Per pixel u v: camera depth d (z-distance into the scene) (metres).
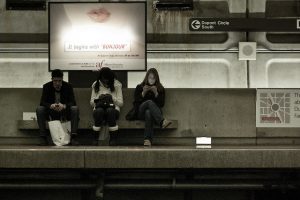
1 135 9.11
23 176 7.71
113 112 8.35
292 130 9.09
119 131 9.02
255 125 9.13
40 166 7.29
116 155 7.25
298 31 10.07
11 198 8.05
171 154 7.27
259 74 10.32
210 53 10.35
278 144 9.08
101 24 9.97
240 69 10.33
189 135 9.12
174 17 10.39
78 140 9.05
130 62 9.99
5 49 10.34
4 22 10.42
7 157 7.31
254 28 10.04
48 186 7.63
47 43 10.39
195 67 10.34
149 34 10.37
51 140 8.68
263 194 8.14
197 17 10.23
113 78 8.70
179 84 10.31
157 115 8.38
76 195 8.05
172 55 10.35
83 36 9.96
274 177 7.71
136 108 8.67
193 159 7.28
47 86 8.58
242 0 10.38
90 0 10.37
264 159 7.30
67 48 9.95
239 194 8.09
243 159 7.30
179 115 9.15
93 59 9.98
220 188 7.64
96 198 7.47
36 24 10.43
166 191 8.08
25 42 10.38
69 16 9.95
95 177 7.69
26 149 7.32
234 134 9.13
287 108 9.10
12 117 9.15
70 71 9.98
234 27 10.05
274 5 10.45
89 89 9.20
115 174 7.71
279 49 10.35
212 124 9.16
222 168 7.53
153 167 7.26
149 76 8.69
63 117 8.47
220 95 9.16
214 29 10.07
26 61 10.36
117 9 9.98
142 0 10.44
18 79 10.33
